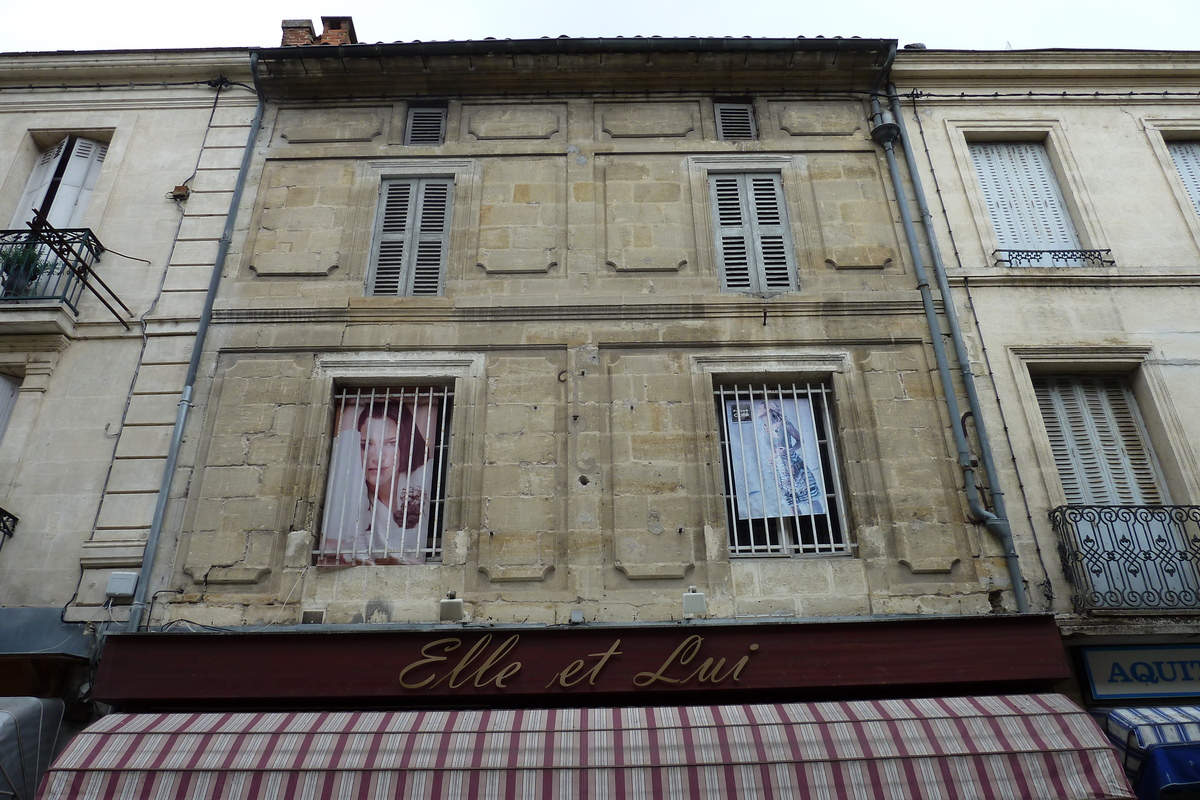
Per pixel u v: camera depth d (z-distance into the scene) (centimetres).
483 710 662
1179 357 874
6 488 796
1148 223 968
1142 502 825
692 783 586
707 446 812
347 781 583
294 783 583
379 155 999
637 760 595
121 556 757
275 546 763
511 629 692
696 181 980
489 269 910
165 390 844
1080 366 880
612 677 678
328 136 1016
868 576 756
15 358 863
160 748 600
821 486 820
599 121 1031
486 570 752
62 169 1030
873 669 682
